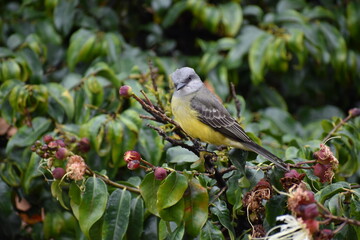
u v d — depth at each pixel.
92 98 9.82
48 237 9.72
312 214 5.86
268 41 11.59
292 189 6.38
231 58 11.80
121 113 9.59
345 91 13.84
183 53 13.48
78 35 11.55
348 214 7.04
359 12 12.88
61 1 12.21
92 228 7.31
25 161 9.57
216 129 8.77
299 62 11.74
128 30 13.37
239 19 12.02
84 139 8.91
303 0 12.82
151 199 7.05
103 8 12.59
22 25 12.49
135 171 9.40
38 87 9.76
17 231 10.38
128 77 10.16
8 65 10.45
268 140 10.16
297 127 11.77
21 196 9.99
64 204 8.13
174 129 7.91
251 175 7.36
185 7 12.30
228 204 7.68
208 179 7.72
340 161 8.94
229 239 7.88
